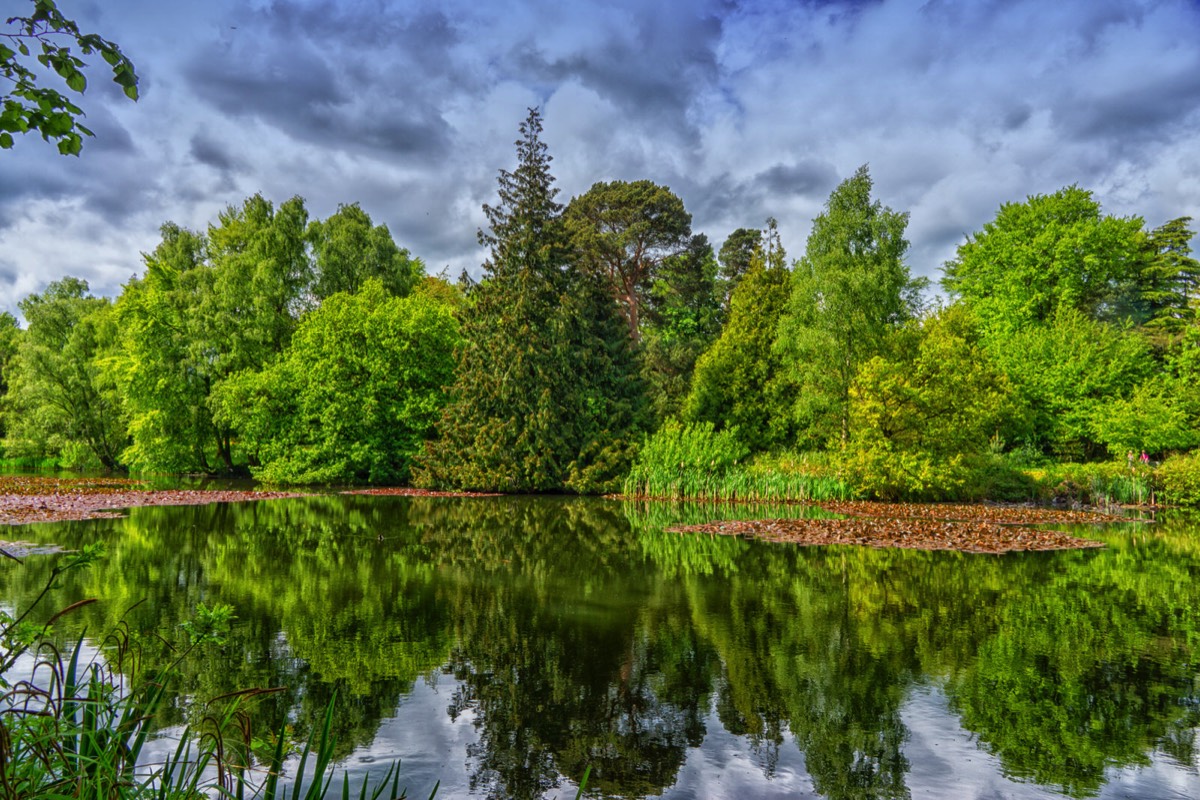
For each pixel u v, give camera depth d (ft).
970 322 95.66
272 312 114.62
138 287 135.13
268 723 18.12
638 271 160.25
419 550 45.52
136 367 111.96
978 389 81.10
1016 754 16.98
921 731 18.31
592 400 101.04
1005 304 124.06
